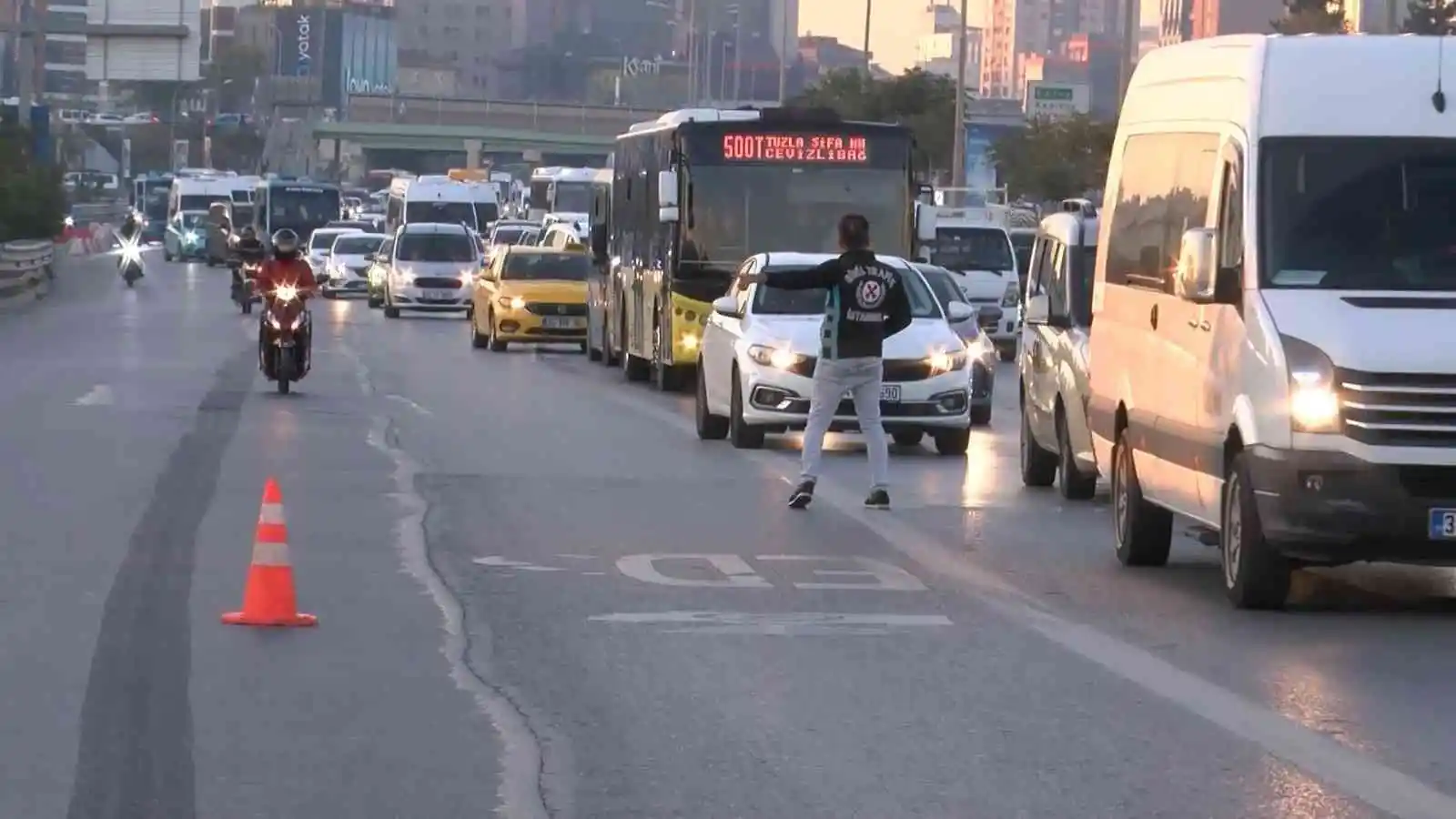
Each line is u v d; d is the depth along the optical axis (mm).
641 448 27016
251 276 35188
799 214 36375
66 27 84250
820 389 20969
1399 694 12156
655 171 38656
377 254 73812
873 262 20953
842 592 15789
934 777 10133
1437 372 14289
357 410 31453
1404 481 14297
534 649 13367
